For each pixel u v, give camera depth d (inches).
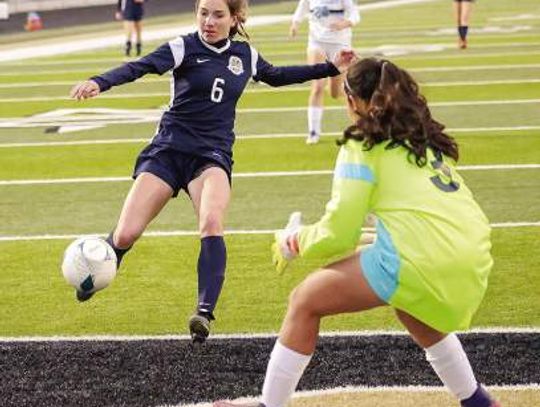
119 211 1217.4
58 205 1252.5
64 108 1998.0
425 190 582.2
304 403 682.2
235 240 1075.3
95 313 874.1
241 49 823.7
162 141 807.1
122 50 3026.6
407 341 786.2
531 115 1763.0
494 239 1057.5
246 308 876.6
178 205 1230.9
